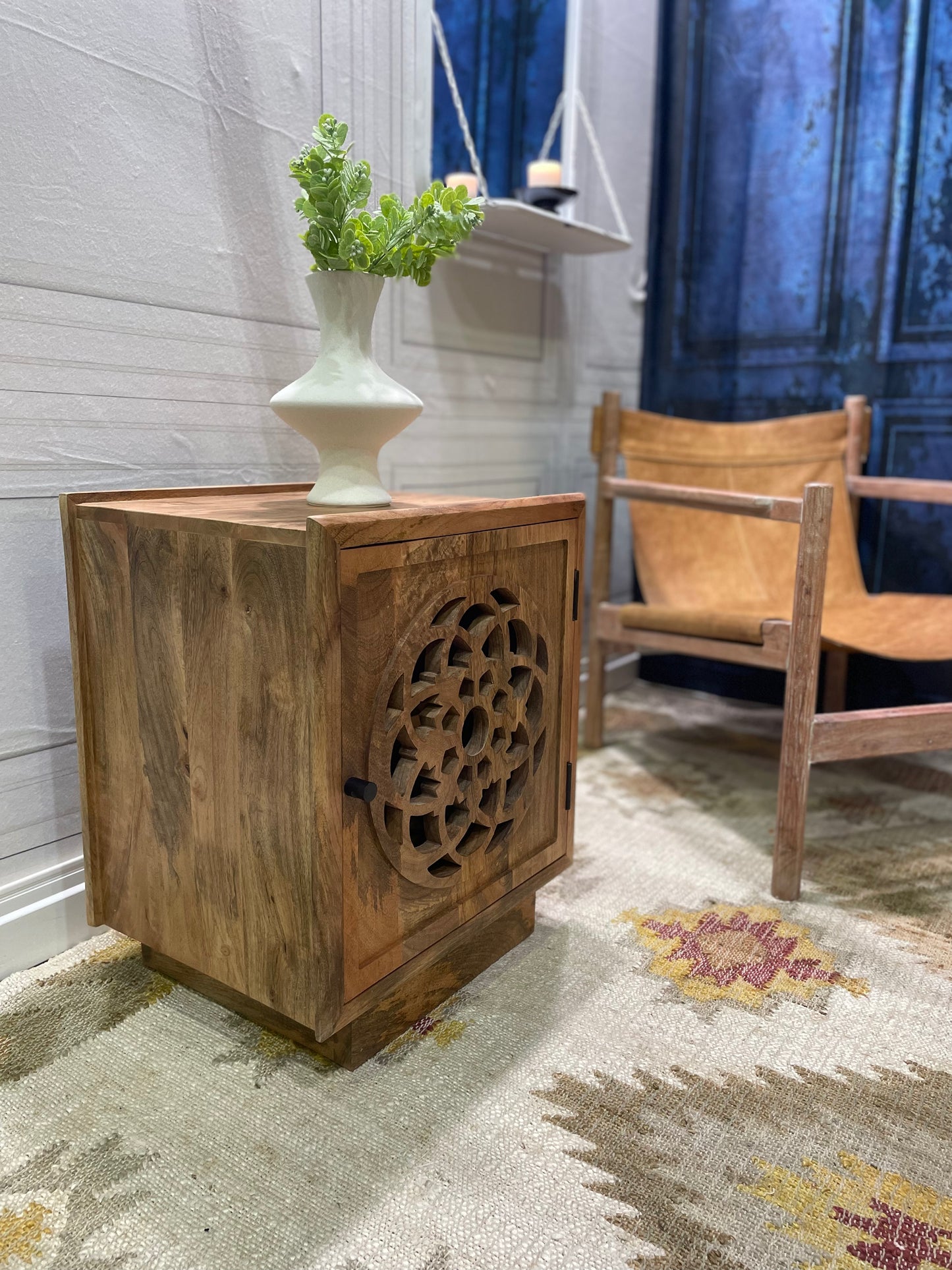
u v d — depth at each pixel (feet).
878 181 5.76
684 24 6.34
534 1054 2.88
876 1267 2.15
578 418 6.29
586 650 6.80
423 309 4.83
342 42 3.99
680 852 4.35
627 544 7.14
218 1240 2.19
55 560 3.22
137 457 3.42
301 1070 2.80
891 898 3.92
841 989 3.26
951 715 3.94
